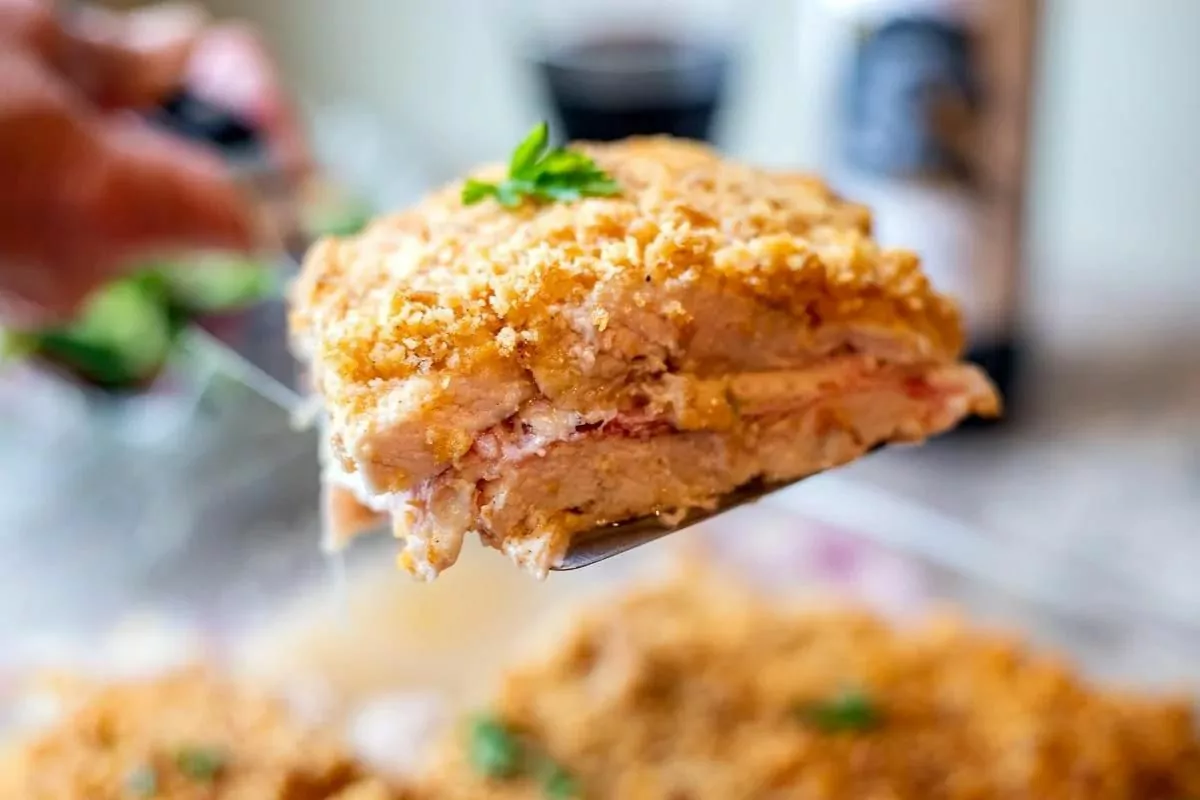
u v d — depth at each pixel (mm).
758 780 359
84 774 351
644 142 307
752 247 259
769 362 267
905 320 271
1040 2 451
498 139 732
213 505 459
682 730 377
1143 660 408
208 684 390
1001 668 394
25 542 448
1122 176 569
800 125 625
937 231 472
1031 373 537
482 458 249
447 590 444
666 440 261
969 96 454
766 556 448
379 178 638
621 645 402
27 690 395
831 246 267
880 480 485
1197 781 367
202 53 540
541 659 405
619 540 258
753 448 269
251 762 356
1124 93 551
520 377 249
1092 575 420
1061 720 375
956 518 462
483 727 379
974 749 371
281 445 467
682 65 531
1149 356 546
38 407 497
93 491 465
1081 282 592
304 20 759
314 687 406
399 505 250
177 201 423
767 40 612
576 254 255
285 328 403
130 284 473
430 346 245
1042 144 550
